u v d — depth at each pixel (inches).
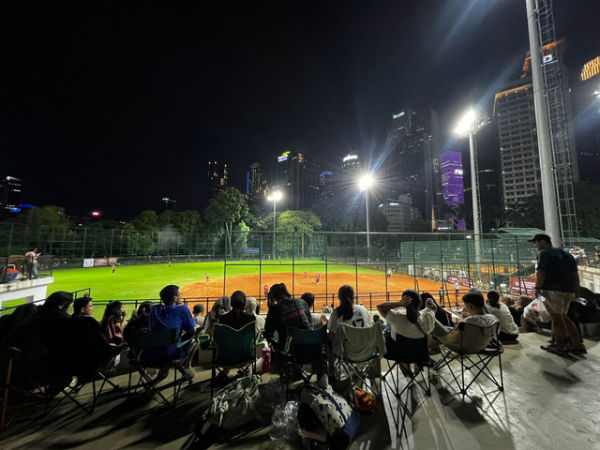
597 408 123.6
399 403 131.4
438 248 852.6
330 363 151.4
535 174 3388.3
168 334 135.0
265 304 497.4
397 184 7239.2
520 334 230.8
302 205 6865.2
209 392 149.0
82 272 1243.8
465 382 152.3
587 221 1414.9
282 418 115.5
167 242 2003.0
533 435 106.0
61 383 132.1
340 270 1291.8
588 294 245.8
